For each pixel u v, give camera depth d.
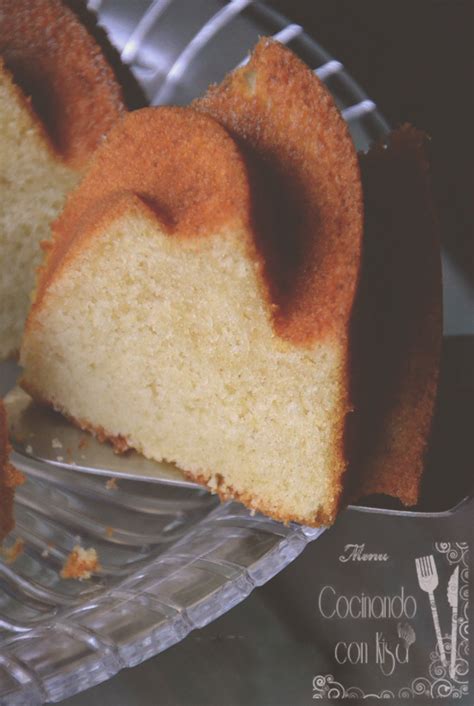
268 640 0.32
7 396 0.34
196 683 0.31
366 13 0.40
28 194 0.36
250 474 0.31
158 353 0.31
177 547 0.30
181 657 0.31
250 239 0.29
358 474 0.31
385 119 0.40
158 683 0.31
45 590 0.29
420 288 0.31
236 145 0.29
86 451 0.32
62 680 0.26
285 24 0.40
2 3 0.35
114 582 0.29
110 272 0.31
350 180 0.29
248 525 0.30
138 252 0.31
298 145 0.29
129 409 0.32
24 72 0.35
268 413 0.30
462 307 0.39
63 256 0.32
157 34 0.39
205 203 0.30
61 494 0.31
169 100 0.39
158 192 0.31
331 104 0.29
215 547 0.29
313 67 0.40
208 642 0.32
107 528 0.31
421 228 0.31
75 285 0.31
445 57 0.39
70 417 0.33
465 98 0.39
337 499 0.30
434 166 0.39
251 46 0.39
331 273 0.29
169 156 0.30
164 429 0.32
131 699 0.30
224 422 0.31
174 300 0.30
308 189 0.29
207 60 0.39
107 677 0.27
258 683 0.31
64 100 0.36
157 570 0.29
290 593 0.33
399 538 0.35
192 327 0.30
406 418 0.31
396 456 0.31
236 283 0.29
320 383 0.29
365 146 0.40
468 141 0.39
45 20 0.35
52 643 0.27
